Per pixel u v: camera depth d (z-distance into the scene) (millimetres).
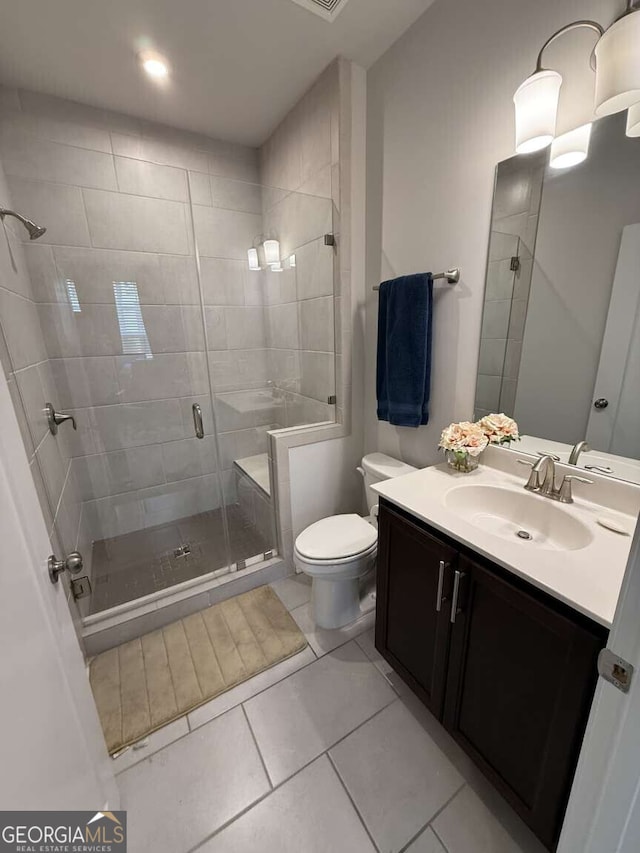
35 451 1389
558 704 820
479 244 1419
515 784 957
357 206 1915
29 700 616
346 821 1028
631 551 484
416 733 1257
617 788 556
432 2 1411
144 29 1491
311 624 1728
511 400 1411
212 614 1797
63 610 857
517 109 1092
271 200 2383
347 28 1520
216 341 2555
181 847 982
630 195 1002
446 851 966
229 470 2729
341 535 1662
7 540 624
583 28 1015
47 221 1931
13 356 1328
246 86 1872
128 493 2438
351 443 2223
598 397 1149
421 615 1214
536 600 842
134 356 2322
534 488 1263
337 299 2016
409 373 1690
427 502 1223
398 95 1636
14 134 1812
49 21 1429
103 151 2047
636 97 897
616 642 523
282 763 1171
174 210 2266
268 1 1371
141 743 1234
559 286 1201
